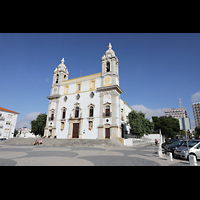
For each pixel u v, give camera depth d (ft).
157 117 166.61
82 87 108.68
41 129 139.03
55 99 116.37
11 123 180.34
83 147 62.90
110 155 36.91
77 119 100.01
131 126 96.84
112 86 93.04
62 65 129.29
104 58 106.32
